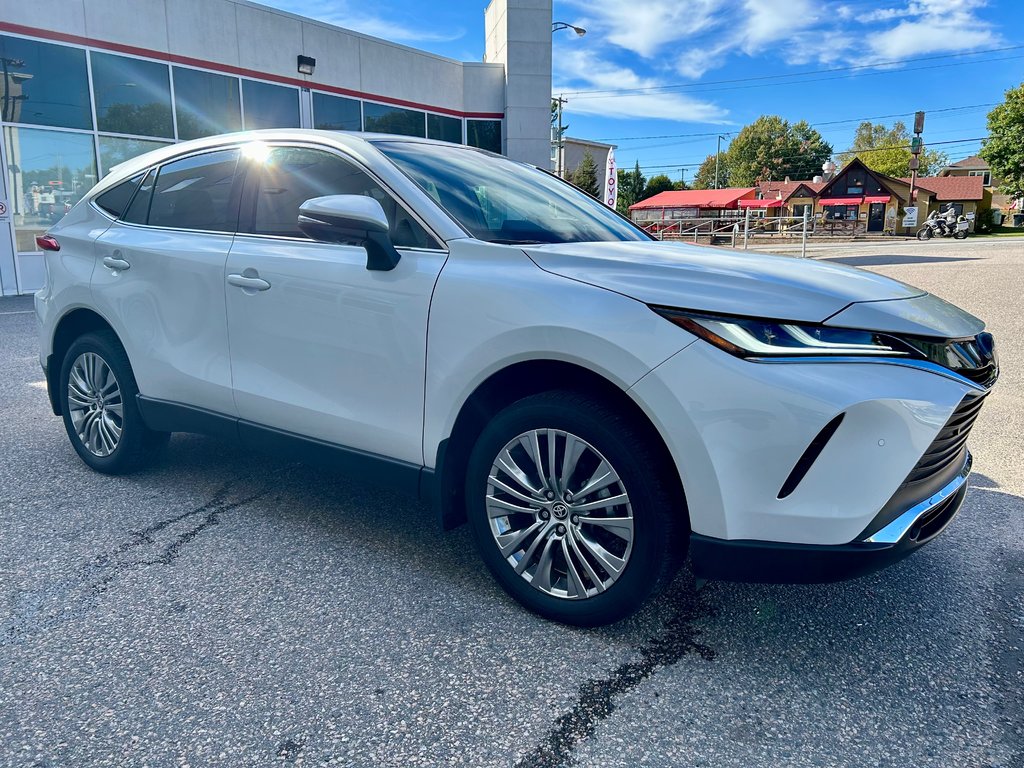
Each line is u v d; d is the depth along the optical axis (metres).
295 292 2.86
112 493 3.55
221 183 3.31
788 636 2.39
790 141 98.06
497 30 19.03
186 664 2.19
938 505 2.20
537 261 2.43
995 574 2.81
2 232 11.77
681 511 2.19
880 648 2.32
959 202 53.31
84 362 3.76
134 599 2.56
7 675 2.12
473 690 2.08
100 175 12.60
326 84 15.65
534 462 2.38
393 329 2.60
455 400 2.47
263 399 3.01
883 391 1.96
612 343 2.13
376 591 2.64
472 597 2.61
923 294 2.45
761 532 2.03
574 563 2.36
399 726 1.93
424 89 17.64
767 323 2.03
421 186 2.76
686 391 2.04
